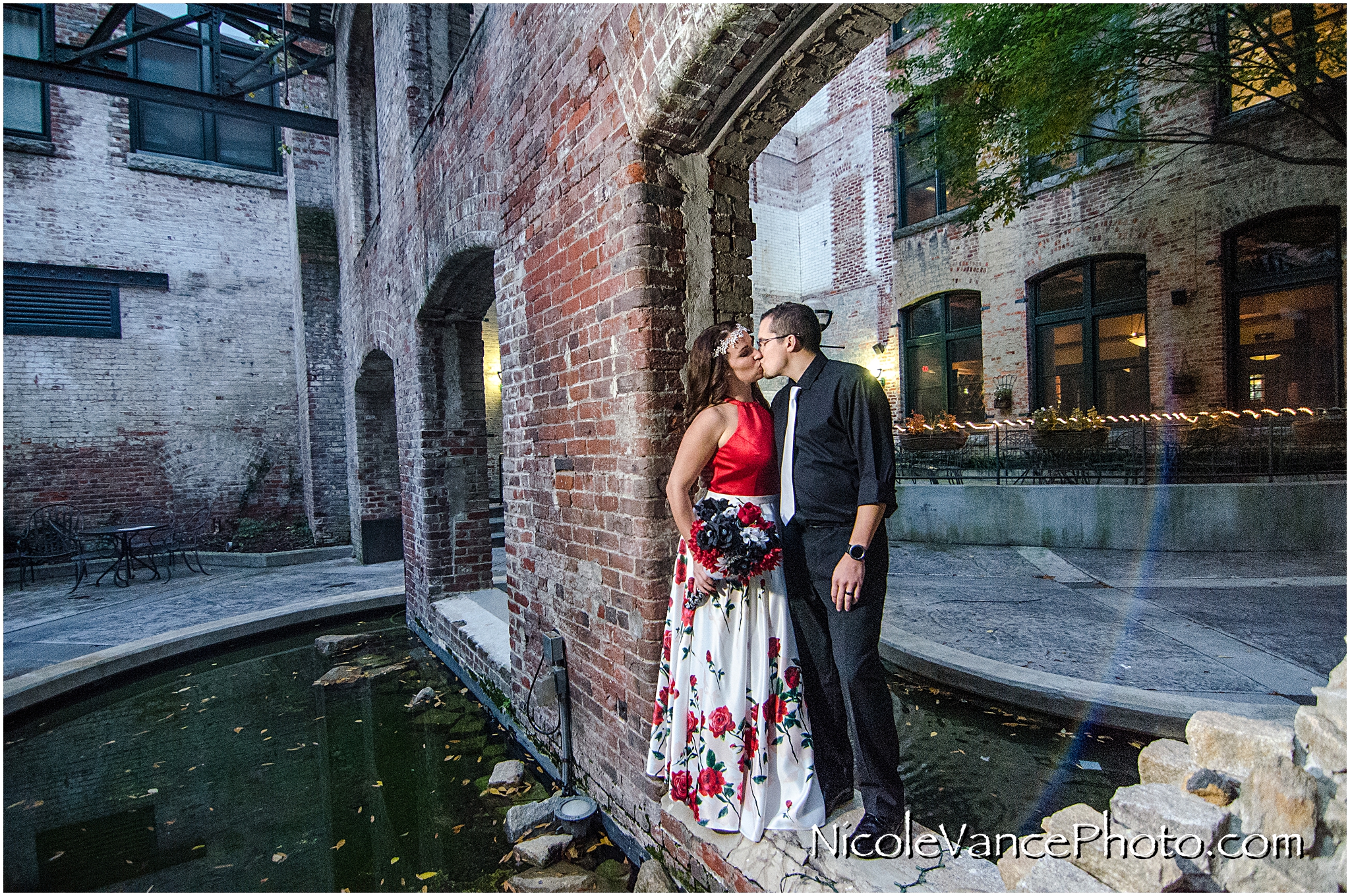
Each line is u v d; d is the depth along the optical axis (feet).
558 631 9.72
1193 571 17.49
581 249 8.38
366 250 23.95
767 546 5.98
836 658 6.12
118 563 25.25
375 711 13.23
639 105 6.91
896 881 5.43
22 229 28.32
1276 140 21.74
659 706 6.93
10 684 13.58
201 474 32.22
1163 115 24.14
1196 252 23.95
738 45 6.09
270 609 19.81
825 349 39.52
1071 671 11.00
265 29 25.40
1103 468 24.07
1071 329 28.96
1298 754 4.84
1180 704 9.30
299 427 34.47
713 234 7.83
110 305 30.25
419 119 17.08
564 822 8.23
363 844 8.77
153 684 15.26
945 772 8.86
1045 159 28.09
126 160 30.60
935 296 34.01
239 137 33.65
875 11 5.91
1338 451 20.26
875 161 36.24
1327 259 21.57
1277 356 22.84
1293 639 11.95
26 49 28.94
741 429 6.30
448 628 15.64
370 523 28.22
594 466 8.34
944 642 12.78
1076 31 15.80
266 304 33.91
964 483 26.30
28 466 28.43
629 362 7.35
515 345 10.80
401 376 19.13
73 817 9.76
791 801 6.19
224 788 10.42
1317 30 15.79
